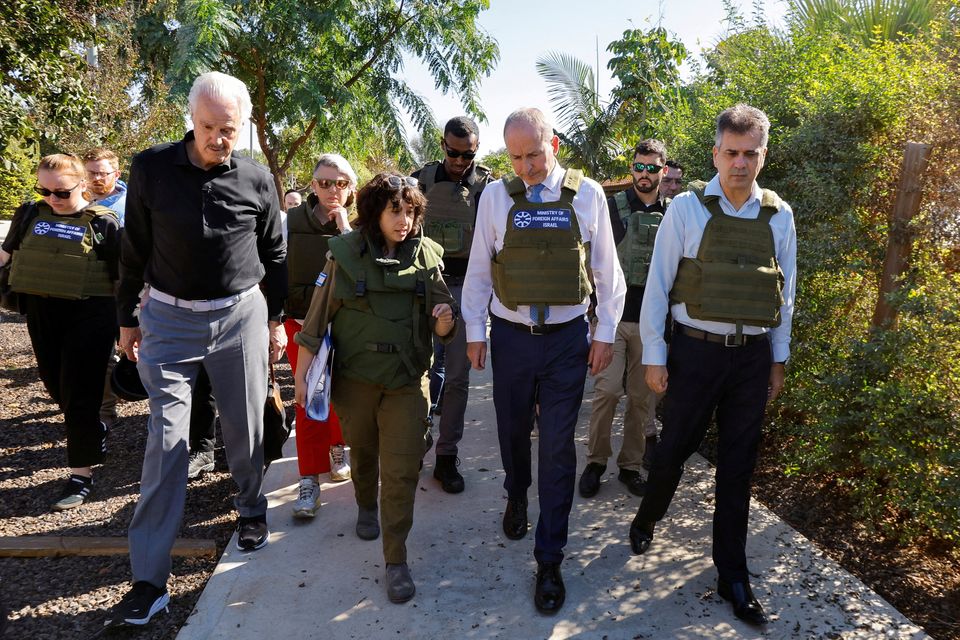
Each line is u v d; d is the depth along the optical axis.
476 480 3.81
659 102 8.15
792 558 2.96
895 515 3.31
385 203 2.57
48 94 6.21
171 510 2.63
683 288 2.57
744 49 4.93
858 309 3.79
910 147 3.20
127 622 2.49
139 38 11.44
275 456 3.24
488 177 3.91
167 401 2.65
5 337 7.56
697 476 3.79
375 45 12.77
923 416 2.91
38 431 4.66
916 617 2.65
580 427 4.64
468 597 2.72
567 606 2.65
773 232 2.54
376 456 3.01
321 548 3.08
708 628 2.52
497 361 2.87
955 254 3.32
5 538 3.11
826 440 3.33
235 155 2.85
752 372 2.56
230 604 2.67
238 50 11.59
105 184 4.44
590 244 2.79
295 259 3.57
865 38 5.13
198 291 2.69
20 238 3.63
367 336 2.62
